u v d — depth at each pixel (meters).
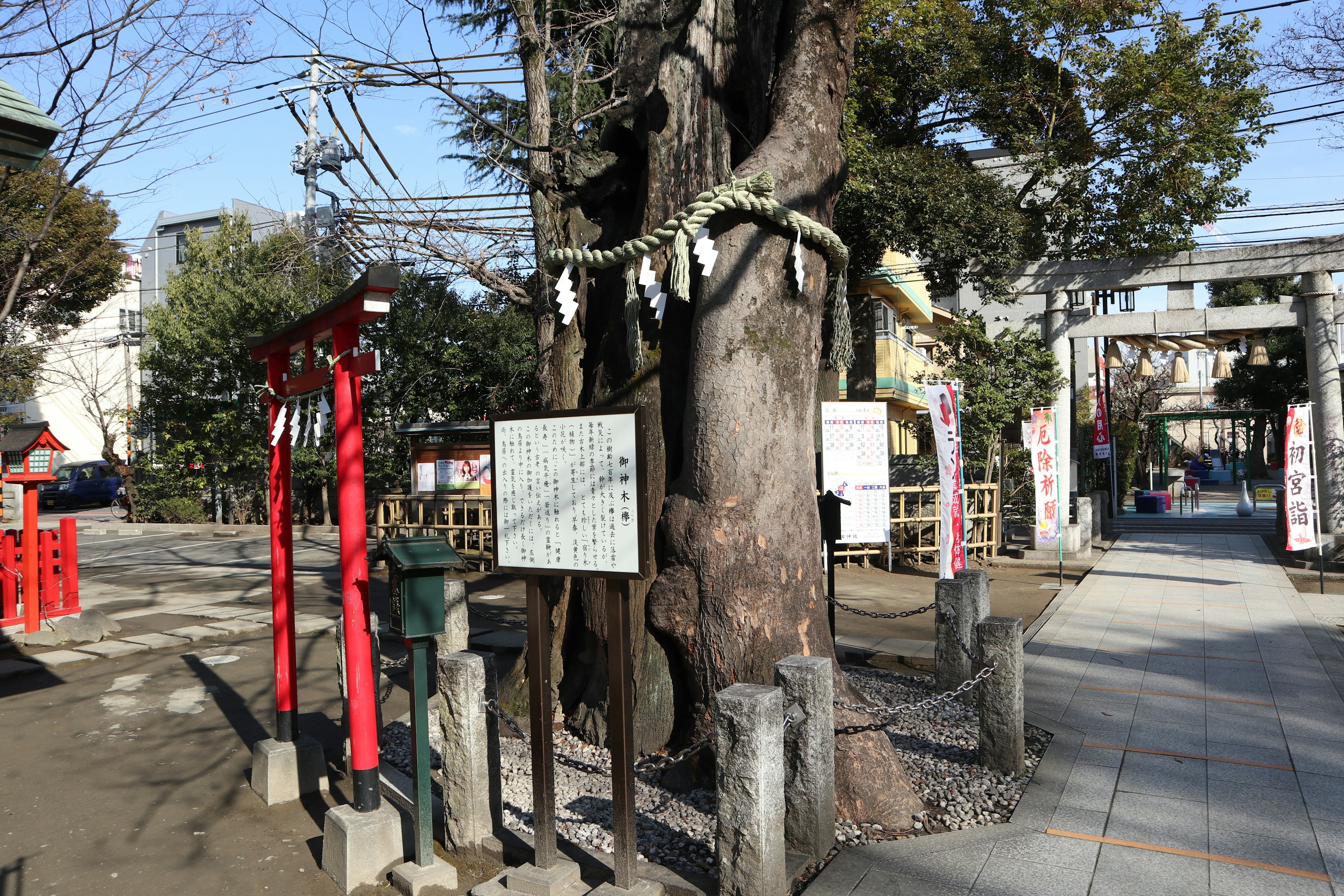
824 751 3.76
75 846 4.14
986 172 15.78
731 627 4.30
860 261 13.77
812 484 4.65
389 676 7.33
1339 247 13.16
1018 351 14.62
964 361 15.03
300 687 7.02
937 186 12.45
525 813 4.35
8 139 4.54
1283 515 15.74
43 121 4.50
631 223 5.49
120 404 29.22
